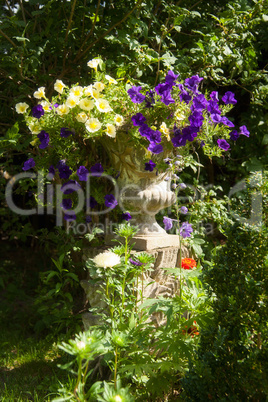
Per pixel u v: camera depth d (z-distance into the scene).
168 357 2.75
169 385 2.67
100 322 2.95
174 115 2.89
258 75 3.99
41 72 3.95
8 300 4.87
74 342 1.97
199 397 2.17
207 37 3.71
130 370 2.46
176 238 3.19
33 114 2.95
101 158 3.64
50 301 4.16
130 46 3.39
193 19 4.08
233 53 3.84
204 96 2.87
